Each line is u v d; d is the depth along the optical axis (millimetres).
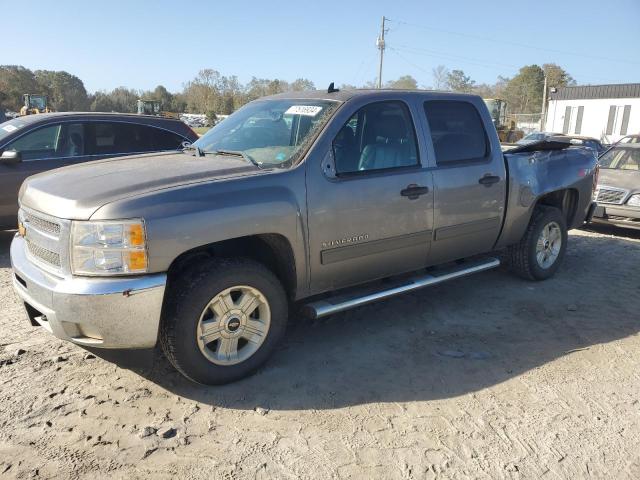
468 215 4852
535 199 5523
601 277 6301
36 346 4168
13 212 7000
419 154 4504
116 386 3607
